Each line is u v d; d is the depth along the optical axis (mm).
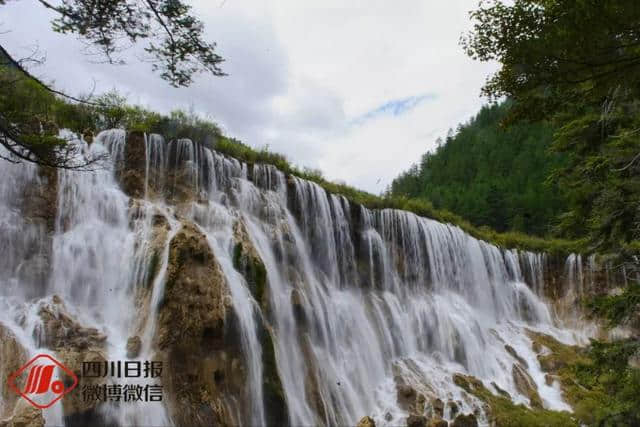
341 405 13758
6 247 11328
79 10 6230
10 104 7539
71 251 12031
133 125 16359
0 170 11828
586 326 25344
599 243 12734
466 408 14578
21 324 9953
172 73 7391
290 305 14836
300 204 18359
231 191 16531
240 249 13742
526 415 14664
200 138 17156
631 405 9977
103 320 11273
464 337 19281
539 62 5293
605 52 5066
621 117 10812
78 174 13297
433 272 22938
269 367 12055
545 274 28391
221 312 11266
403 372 16469
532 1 5160
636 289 10305
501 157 74688
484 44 5527
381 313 18703
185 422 9773
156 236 12508
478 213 51562
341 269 19406
